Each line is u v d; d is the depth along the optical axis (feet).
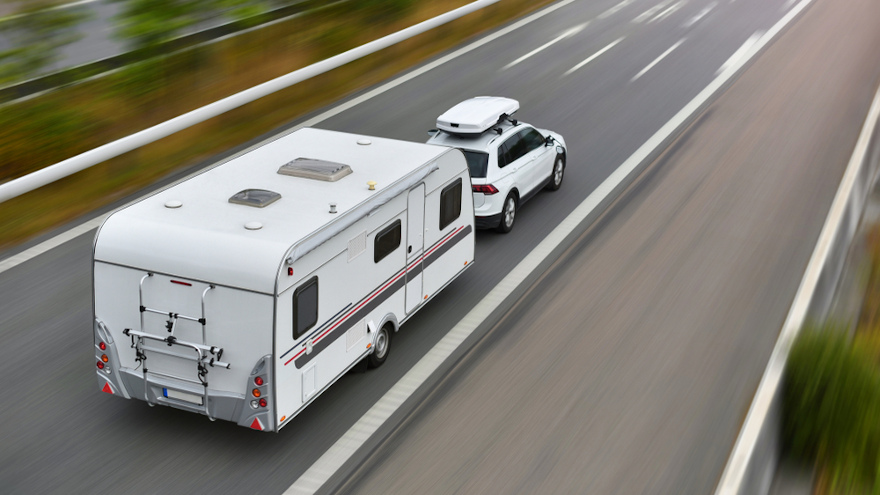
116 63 66.33
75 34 64.95
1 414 32.58
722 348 37.63
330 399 33.78
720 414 33.14
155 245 29.25
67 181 51.19
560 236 48.44
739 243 47.65
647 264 45.24
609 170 58.13
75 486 28.96
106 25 79.30
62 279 42.60
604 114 69.10
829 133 65.31
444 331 38.86
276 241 28.91
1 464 29.91
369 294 33.63
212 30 73.87
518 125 50.11
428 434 31.83
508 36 91.91
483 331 38.93
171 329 29.53
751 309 40.91
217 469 29.89
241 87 69.72
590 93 74.18
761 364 36.50
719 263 45.42
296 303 29.14
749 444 26.25
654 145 62.69
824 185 55.83
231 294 28.40
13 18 60.23
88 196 50.57
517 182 48.39
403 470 29.94
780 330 39.14
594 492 28.91
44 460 30.17
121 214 30.55
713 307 41.06
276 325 28.27
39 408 33.01
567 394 34.27
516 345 37.81
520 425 32.37
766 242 47.83
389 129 64.54
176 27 69.36
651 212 51.65
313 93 70.59
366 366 35.40
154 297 29.50
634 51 86.94
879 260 46.62
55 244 45.80
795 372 30.63
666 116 68.90
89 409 33.09
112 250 29.66
